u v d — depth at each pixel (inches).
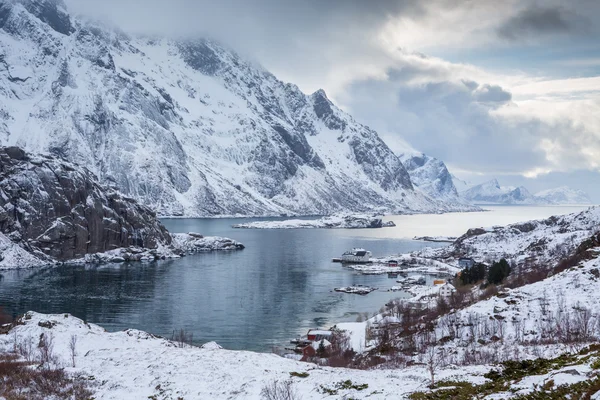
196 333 7746.1
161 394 3262.8
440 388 2628.0
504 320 5526.6
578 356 2630.4
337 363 5236.2
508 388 2326.5
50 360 4060.0
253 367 3745.1
